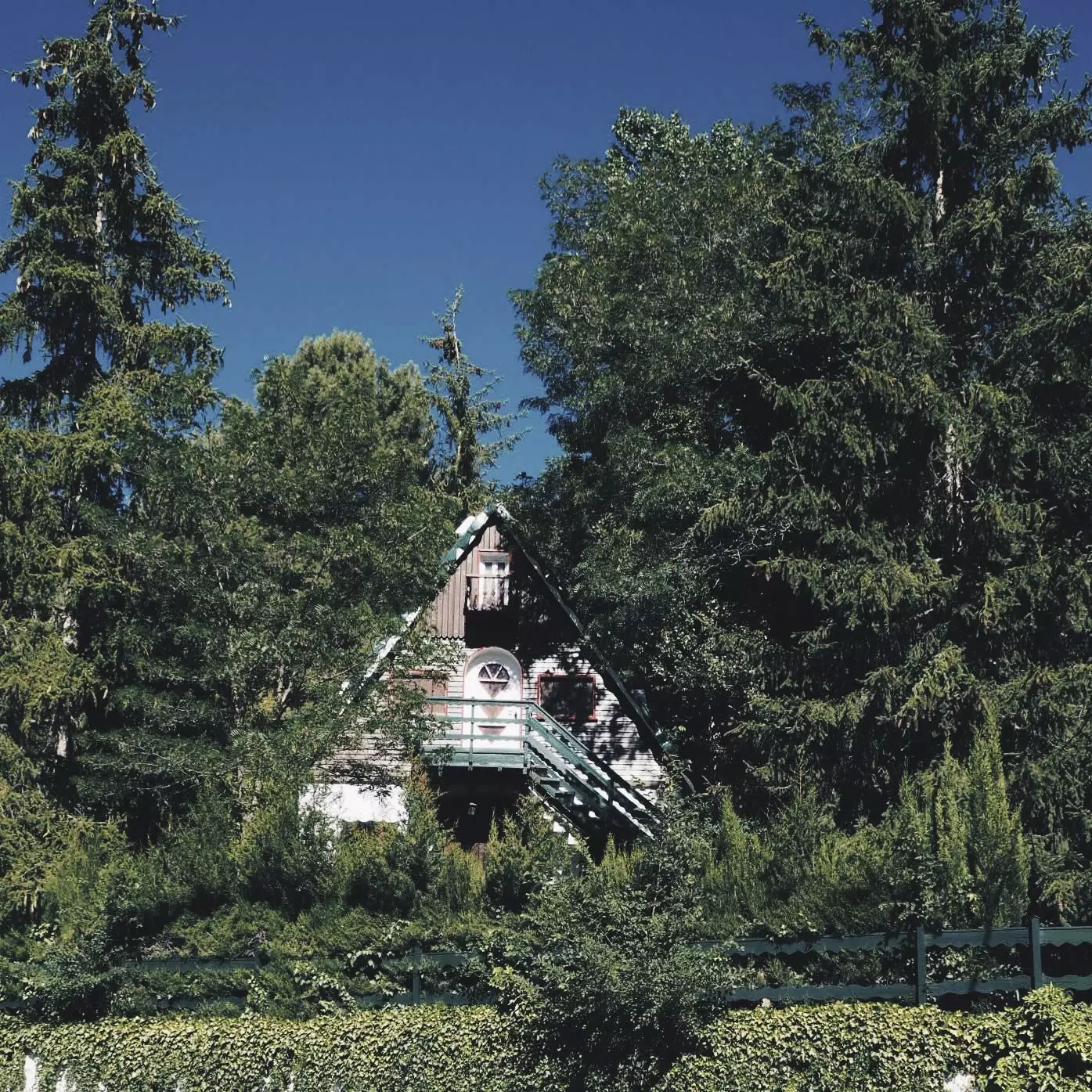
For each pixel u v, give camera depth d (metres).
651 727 27.36
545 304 29.44
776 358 26.95
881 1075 14.84
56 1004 18.36
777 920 16.42
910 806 16.69
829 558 24.19
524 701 25.89
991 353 24.08
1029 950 14.79
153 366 27.00
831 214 25.34
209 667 21.84
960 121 25.06
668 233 28.88
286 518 23.22
